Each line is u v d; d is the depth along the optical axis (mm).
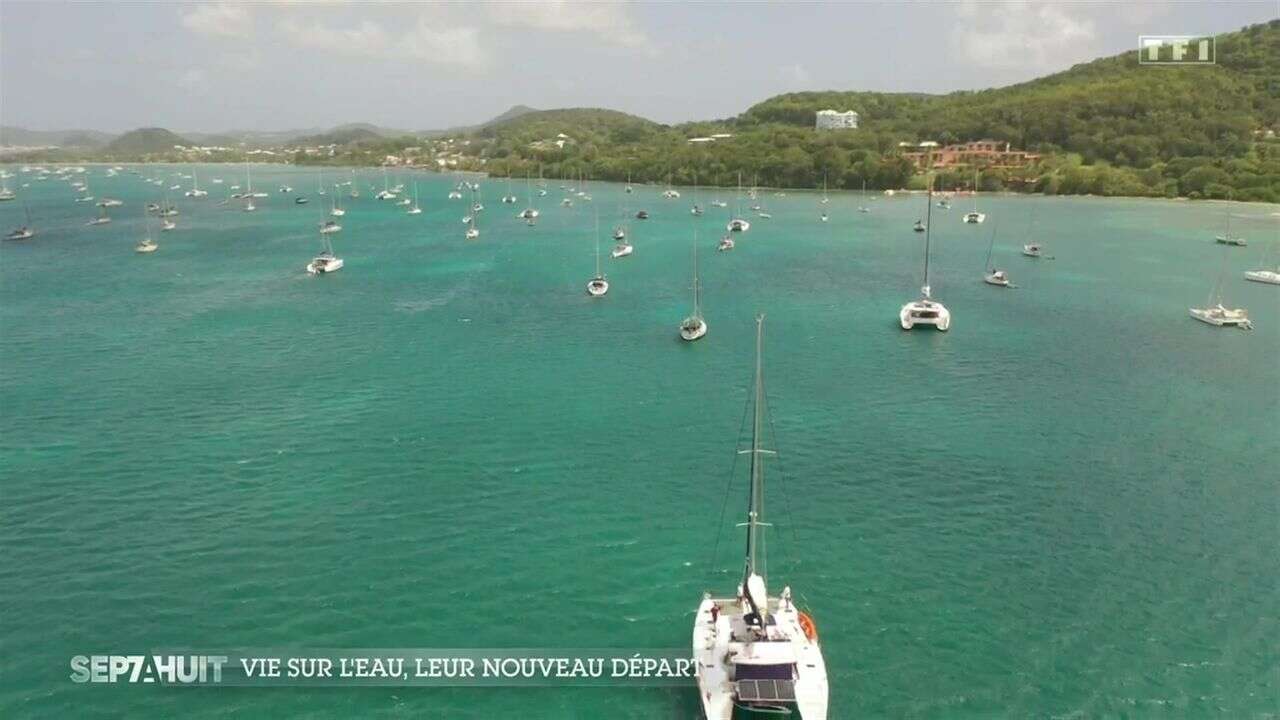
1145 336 127438
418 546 62844
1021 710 46031
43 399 95312
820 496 71312
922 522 66750
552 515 67625
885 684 47938
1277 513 68438
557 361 111438
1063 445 82875
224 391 98188
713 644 45875
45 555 61656
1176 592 57031
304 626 53312
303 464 77188
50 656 50500
